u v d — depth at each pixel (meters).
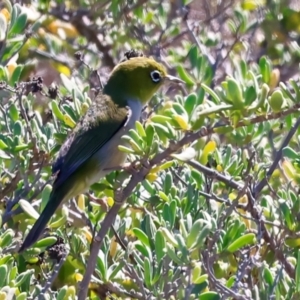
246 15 15.77
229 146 10.92
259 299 8.59
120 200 8.41
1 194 10.12
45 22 15.26
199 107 9.02
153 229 9.26
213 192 11.01
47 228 9.45
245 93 8.48
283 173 11.48
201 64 12.51
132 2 15.94
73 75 14.28
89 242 9.86
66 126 11.23
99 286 9.65
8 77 11.37
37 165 10.12
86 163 10.59
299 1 16.72
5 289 7.80
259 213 10.10
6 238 8.86
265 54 16.27
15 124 10.22
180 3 16.09
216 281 8.47
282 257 9.60
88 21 15.84
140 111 11.79
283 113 8.67
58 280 9.72
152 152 8.72
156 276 8.65
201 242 8.20
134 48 15.39
